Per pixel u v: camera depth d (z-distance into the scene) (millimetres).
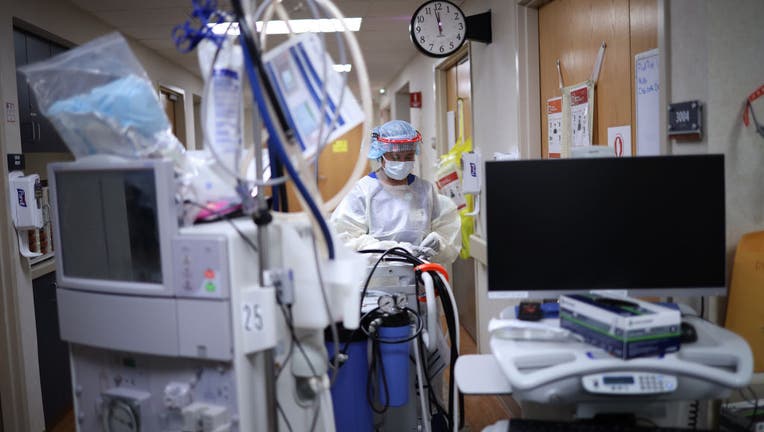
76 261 1351
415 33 3324
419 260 2016
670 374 1200
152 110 1270
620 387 1184
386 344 1743
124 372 1339
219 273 1168
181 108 6891
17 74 3164
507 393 1346
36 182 2939
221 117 1228
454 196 4059
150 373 1306
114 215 1276
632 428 1235
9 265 2844
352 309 1300
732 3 1589
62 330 1379
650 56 1938
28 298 3023
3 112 2865
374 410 1762
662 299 1789
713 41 1587
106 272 1307
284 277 1243
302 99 1249
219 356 1186
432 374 2143
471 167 3547
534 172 1329
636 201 1332
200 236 1179
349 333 1753
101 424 1376
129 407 1301
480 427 2902
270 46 5508
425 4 3311
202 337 1196
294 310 1289
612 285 1337
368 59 7020
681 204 1330
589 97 2395
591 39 2402
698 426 1621
